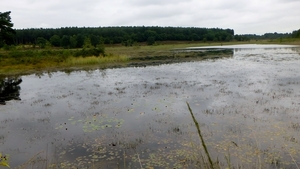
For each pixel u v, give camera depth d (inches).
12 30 2001.7
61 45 3085.6
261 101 450.3
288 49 2084.2
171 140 301.4
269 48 2349.9
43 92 615.5
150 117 393.1
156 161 251.1
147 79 749.3
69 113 433.1
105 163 252.5
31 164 256.7
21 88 678.5
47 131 352.5
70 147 296.0
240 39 4980.3
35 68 1117.7
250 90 543.8
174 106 446.9
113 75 858.8
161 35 4439.0
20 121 400.8
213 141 291.4
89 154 275.4
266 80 654.5
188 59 1392.7
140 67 1069.1
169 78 751.7
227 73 810.2
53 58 1278.3
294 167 225.8
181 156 258.1
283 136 294.7
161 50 2465.6
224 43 4197.8
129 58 1549.0
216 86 602.5
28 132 351.6
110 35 4065.0
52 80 796.6
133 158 260.5
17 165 256.7
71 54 1386.6
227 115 382.9
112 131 341.4
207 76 764.6
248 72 813.2
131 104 471.5
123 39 3897.6
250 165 231.3
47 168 247.1
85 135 331.6
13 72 1016.9
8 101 536.4
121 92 576.4
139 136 319.0
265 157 246.7
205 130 326.6
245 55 1584.6
